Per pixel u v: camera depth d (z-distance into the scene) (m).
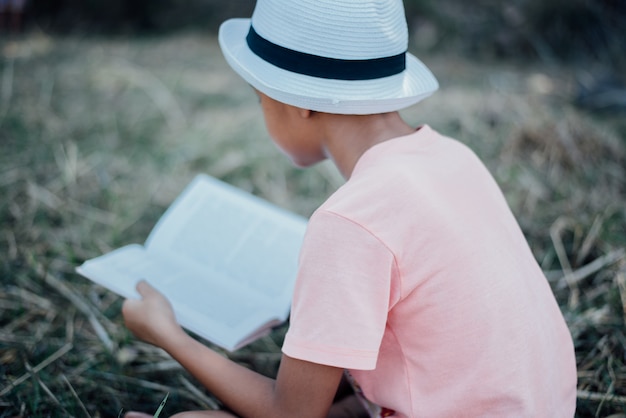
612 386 1.77
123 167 2.77
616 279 2.19
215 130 3.07
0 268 2.19
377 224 1.20
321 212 1.21
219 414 1.39
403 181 1.23
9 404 1.68
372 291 1.19
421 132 1.34
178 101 3.33
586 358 1.89
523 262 1.32
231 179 2.74
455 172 1.31
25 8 4.36
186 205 1.83
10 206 2.49
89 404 1.73
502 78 3.71
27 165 2.73
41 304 2.06
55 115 3.12
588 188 2.71
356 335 1.18
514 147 2.93
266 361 1.93
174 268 1.68
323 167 2.81
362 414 1.56
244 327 1.51
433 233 1.22
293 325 1.22
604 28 4.16
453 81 3.66
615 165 2.85
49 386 1.76
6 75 3.46
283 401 1.28
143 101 3.31
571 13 4.19
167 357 1.90
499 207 1.35
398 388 1.28
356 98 1.27
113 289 1.54
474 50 4.21
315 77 1.28
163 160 2.81
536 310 1.29
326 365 1.22
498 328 1.23
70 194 2.59
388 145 1.30
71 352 1.89
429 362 1.25
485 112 3.20
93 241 2.36
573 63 4.05
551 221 2.51
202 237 1.76
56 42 4.07
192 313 1.53
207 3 4.64
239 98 3.40
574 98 3.42
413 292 1.23
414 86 1.37
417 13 4.36
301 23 1.27
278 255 1.73
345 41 1.26
